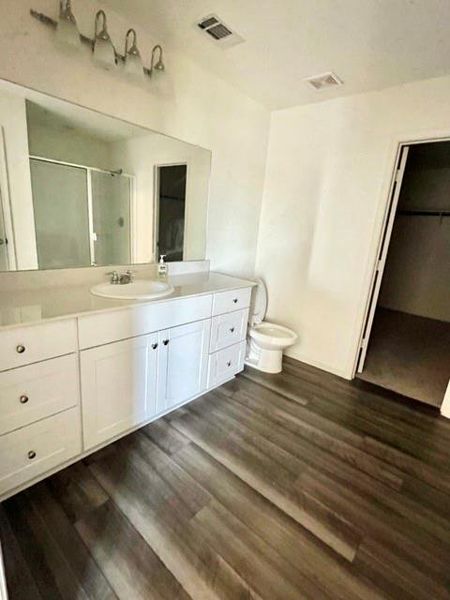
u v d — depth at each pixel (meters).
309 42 1.77
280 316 3.10
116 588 1.05
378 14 1.49
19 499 1.34
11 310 1.37
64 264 1.79
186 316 1.90
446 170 4.63
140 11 1.61
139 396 1.75
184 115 2.14
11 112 1.46
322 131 2.58
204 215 2.52
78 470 1.51
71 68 1.56
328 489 1.52
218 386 2.40
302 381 2.59
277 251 3.02
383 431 2.01
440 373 2.88
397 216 5.14
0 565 0.63
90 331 1.43
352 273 2.58
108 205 1.92
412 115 2.15
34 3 1.38
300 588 1.09
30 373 1.27
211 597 1.04
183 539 1.22
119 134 1.85
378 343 3.61
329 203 2.63
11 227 1.56
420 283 5.04
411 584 1.13
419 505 1.47
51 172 1.65
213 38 1.80
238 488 1.48
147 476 1.50
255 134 2.75
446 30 1.56
